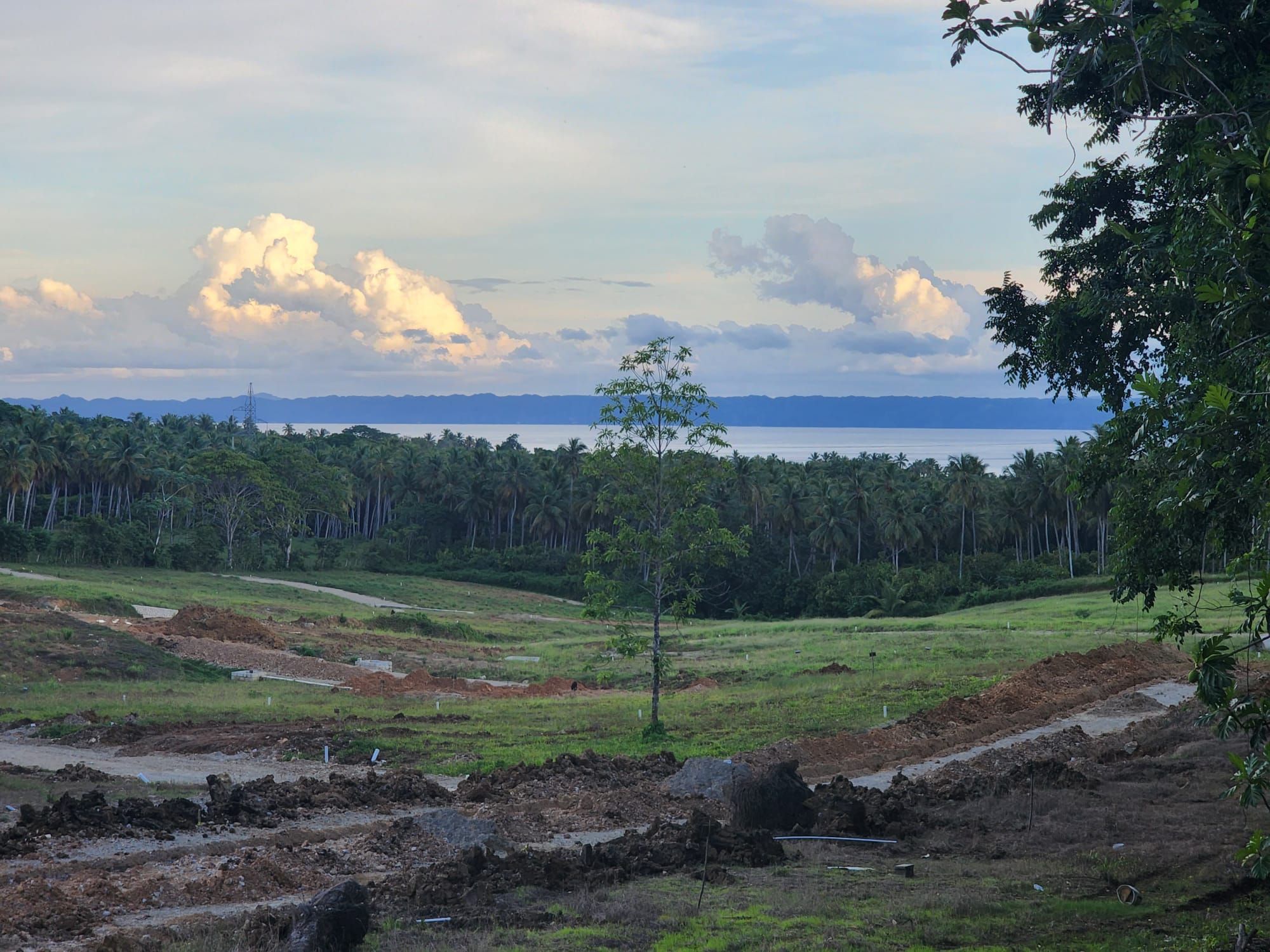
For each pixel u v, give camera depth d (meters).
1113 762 24.75
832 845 17.41
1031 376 22.16
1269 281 8.85
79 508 123.06
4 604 56.75
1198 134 10.87
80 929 12.66
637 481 32.75
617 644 32.22
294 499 119.00
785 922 12.61
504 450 165.38
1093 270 20.77
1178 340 14.50
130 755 30.09
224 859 15.77
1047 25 9.55
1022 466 105.81
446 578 122.44
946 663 45.25
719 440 32.75
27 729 33.91
